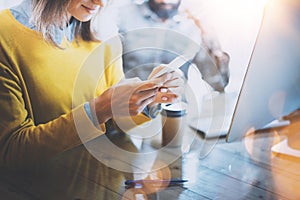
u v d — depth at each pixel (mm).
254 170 1062
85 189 934
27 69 1121
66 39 1181
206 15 1399
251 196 940
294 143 1212
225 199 924
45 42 1146
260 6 1405
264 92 1042
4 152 1068
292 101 1229
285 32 908
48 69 1154
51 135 1103
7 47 1089
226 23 1428
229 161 1104
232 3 1408
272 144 1202
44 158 1055
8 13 1087
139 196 915
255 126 1168
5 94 1096
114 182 967
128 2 1265
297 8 870
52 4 1130
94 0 1189
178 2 1344
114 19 1254
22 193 911
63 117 1132
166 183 970
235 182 999
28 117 1133
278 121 1312
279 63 981
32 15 1120
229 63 1452
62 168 1017
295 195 953
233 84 1418
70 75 1192
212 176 1021
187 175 1016
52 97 1163
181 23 1371
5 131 1094
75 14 1172
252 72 937
